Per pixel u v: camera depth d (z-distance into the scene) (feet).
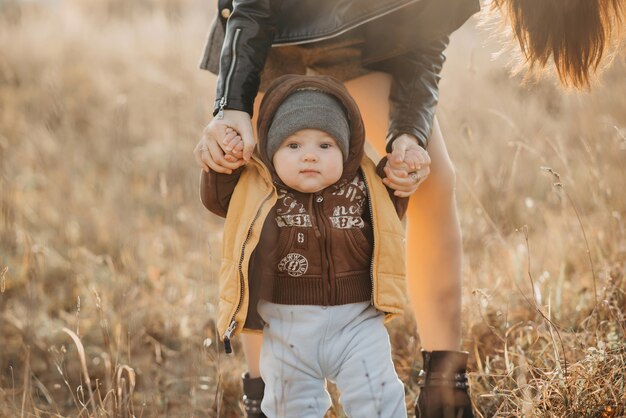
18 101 25.46
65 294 13.15
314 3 7.69
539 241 13.34
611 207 12.25
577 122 16.62
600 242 11.87
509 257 11.96
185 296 13.04
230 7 7.90
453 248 8.45
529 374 8.98
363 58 8.13
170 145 21.22
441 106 16.38
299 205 7.27
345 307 7.30
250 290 7.28
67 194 17.53
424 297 8.55
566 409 7.97
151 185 18.72
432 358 8.34
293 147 7.14
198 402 9.98
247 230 7.14
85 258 14.56
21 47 31.17
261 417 8.52
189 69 27.09
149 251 15.06
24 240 14.15
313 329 7.23
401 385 7.36
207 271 13.64
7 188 16.28
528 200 13.32
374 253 7.28
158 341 11.98
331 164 7.09
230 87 7.33
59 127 21.98
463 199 14.69
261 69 7.50
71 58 30.71
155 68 27.91
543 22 7.98
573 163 15.60
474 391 9.18
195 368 10.03
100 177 19.80
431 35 7.89
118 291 12.55
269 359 7.39
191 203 17.72
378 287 7.27
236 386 10.46
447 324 8.50
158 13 37.19
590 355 8.38
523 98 18.44
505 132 17.12
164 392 10.28
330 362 7.30
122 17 38.70
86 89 27.20
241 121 7.23
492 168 15.92
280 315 7.34
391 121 7.92
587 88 8.86
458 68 20.40
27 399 9.23
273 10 7.59
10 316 12.01
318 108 7.10
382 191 7.46
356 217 7.36
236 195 7.41
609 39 8.40
